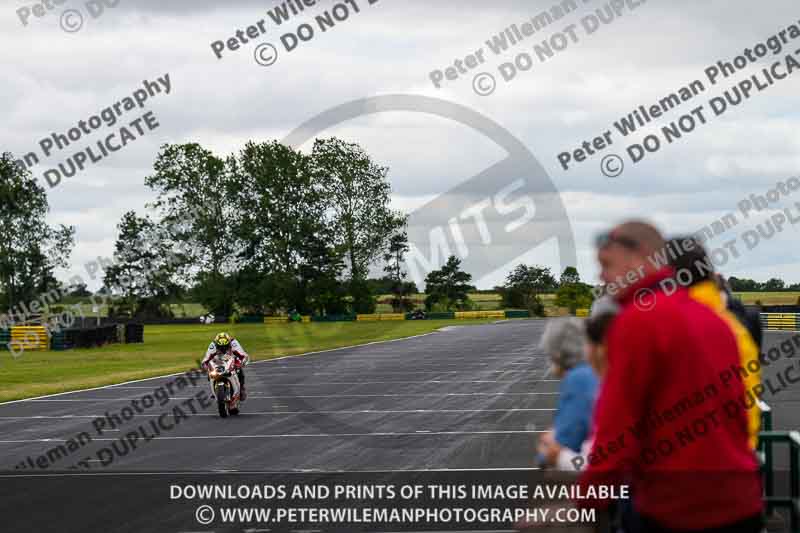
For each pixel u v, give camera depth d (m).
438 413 45.66
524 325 180.25
